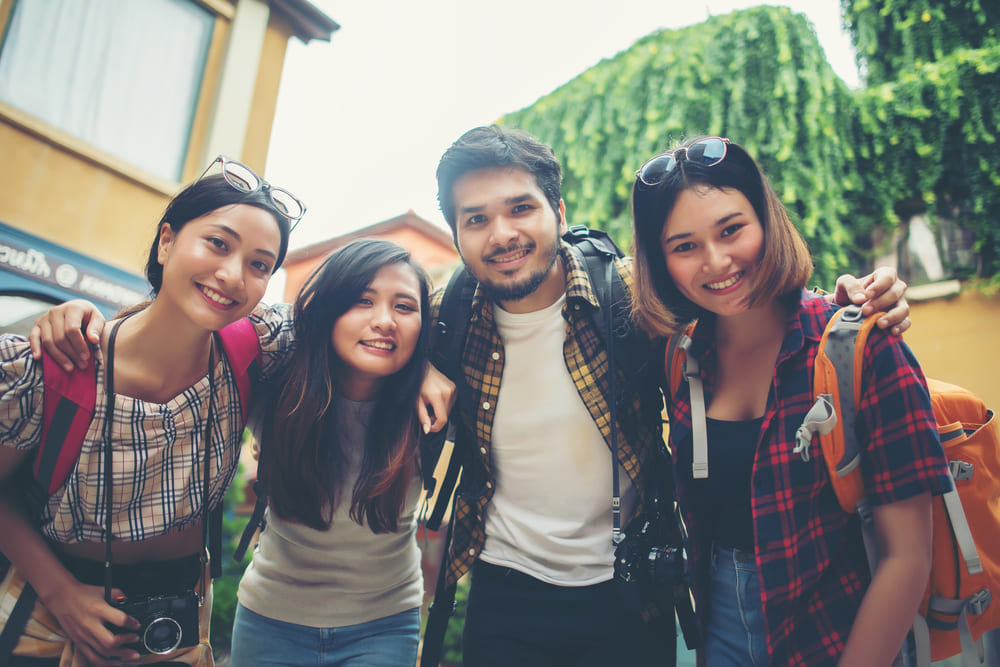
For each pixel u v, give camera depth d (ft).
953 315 20.81
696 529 5.84
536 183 6.50
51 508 5.25
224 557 19.43
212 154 22.59
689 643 6.41
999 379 19.72
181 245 5.21
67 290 18.78
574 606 6.32
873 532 4.83
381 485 6.27
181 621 5.46
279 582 6.75
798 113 22.03
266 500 6.96
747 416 5.58
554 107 26.78
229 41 23.91
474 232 6.51
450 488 7.17
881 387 4.72
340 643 6.72
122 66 21.25
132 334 5.40
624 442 6.47
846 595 4.91
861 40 24.39
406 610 7.14
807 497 4.95
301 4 25.91
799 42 22.39
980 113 20.68
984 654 5.56
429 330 7.20
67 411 5.07
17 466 5.28
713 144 5.23
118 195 20.39
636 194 5.82
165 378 5.52
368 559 6.80
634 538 6.38
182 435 5.59
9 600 5.25
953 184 21.33
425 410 6.40
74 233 19.24
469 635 6.72
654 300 5.83
